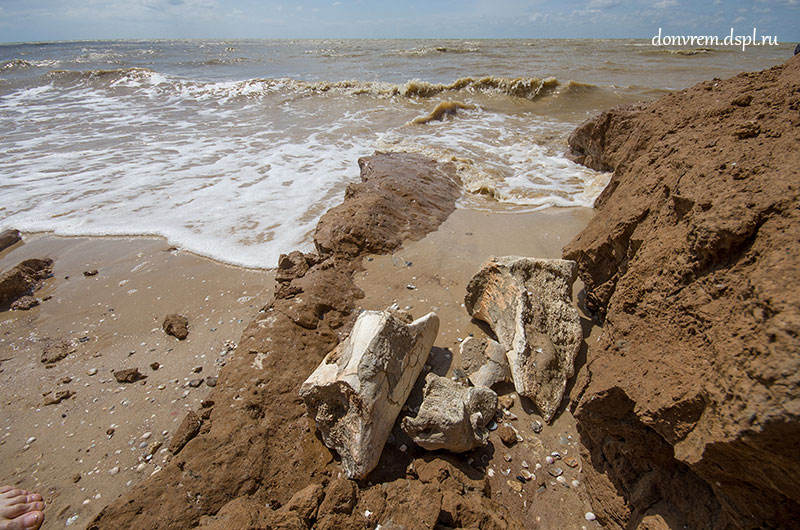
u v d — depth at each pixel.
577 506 2.62
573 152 9.06
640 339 2.47
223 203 6.93
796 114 2.68
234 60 26.53
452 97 14.61
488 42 47.66
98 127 11.66
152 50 40.12
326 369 2.88
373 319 2.96
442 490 2.49
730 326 1.84
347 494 2.43
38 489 2.87
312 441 2.91
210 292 4.85
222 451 2.75
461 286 4.66
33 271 5.30
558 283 3.84
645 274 2.71
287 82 16.50
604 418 2.45
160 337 4.23
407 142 9.92
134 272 5.30
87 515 2.69
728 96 4.10
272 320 3.83
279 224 6.25
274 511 2.37
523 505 2.62
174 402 3.46
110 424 3.31
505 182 7.68
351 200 5.97
